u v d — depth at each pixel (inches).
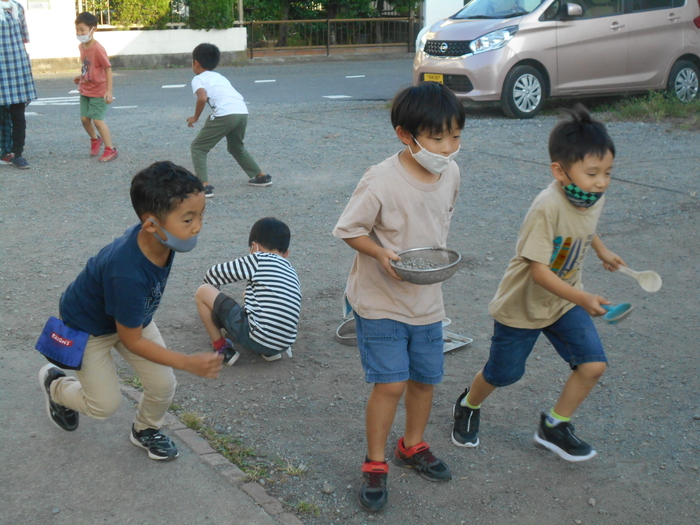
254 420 140.0
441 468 122.6
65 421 125.6
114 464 121.0
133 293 103.0
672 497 119.3
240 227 254.4
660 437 136.1
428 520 113.0
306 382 155.5
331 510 114.3
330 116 468.4
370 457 117.0
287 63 914.1
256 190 301.4
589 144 108.7
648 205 277.3
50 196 289.1
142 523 106.9
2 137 334.0
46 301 189.0
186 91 612.4
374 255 109.5
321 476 122.9
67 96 586.6
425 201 112.7
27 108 514.0
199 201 100.3
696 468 126.6
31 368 153.1
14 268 211.3
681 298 198.2
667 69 479.2
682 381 156.1
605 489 121.2
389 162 113.3
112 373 118.0
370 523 111.7
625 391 152.5
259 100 551.5
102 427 131.9
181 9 874.8
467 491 120.5
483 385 128.3
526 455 131.0
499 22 444.8
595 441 135.0
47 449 124.4
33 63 779.4
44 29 778.2
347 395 150.4
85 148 374.9
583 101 528.4
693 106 458.0
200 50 287.6
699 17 482.6
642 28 464.4
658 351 169.8
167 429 131.9
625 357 167.2
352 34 1021.2
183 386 152.5
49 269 211.3
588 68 458.9
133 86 651.5
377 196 110.5
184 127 432.8
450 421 142.1
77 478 116.9
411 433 124.2
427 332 116.8
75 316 112.5
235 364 163.5
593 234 119.8
